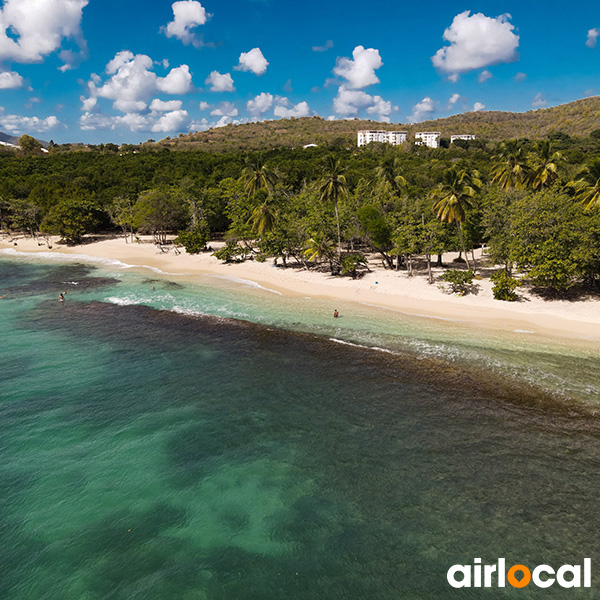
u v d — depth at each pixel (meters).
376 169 77.19
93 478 21.42
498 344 35.50
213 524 18.59
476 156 156.25
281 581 15.89
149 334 40.88
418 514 18.84
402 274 57.41
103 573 16.36
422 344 36.28
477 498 19.62
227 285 58.91
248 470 21.88
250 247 74.69
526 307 42.97
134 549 17.39
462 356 33.72
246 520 18.78
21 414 27.09
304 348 36.78
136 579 16.09
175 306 49.44
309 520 18.70
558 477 20.78
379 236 58.12
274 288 56.09
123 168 129.50
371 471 21.64
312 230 59.41
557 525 18.06
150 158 142.25
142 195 97.31
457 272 48.12
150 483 21.08
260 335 40.00
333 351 35.91
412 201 62.56
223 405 28.11
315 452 23.22
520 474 21.08
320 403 28.14
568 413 25.84
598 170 48.34
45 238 105.38
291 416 26.70
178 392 29.88
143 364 34.41
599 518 18.36
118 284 61.31
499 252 46.66
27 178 120.50
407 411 26.91
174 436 24.81
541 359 32.56
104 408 27.86
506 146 61.38
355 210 63.50
